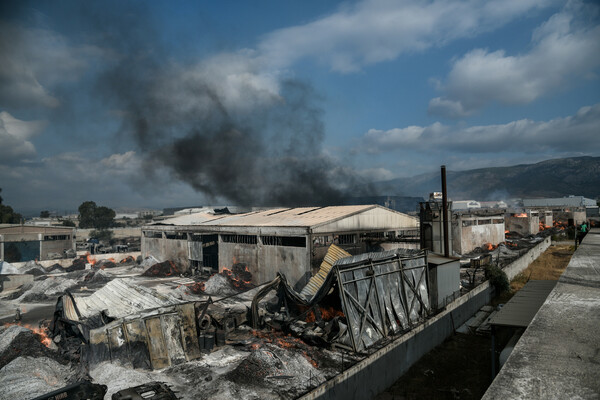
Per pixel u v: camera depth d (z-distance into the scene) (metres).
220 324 18.83
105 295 21.47
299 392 12.80
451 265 22.38
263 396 12.55
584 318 3.84
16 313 23.91
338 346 16.59
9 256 49.09
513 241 54.69
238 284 32.28
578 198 114.38
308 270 28.64
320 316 18.58
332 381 12.20
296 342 17.45
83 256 50.91
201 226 40.25
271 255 32.03
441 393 14.20
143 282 36.84
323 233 29.81
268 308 22.42
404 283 19.39
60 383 13.80
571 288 5.26
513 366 2.82
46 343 17.80
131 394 9.90
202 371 14.95
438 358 17.62
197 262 41.31
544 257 42.03
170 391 10.45
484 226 49.31
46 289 31.66
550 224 76.44
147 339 15.71
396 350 15.79
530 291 16.64
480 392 14.00
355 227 32.91
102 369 14.51
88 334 16.31
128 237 79.56
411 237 36.97
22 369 13.78
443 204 25.98
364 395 13.62
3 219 70.56
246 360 14.53
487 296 26.47
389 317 17.78
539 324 3.76
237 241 36.47
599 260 8.35
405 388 14.92
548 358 2.91
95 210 98.81
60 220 108.25
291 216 37.38
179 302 17.98
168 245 46.19
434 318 19.19
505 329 13.39
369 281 17.91
